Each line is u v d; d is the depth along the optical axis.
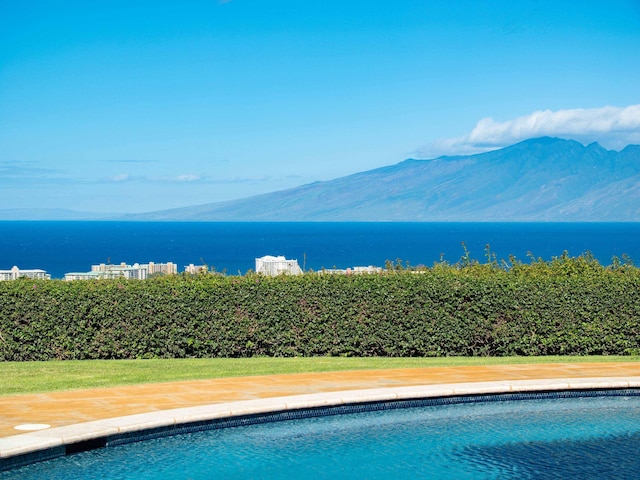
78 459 9.08
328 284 16.03
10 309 15.30
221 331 15.77
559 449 9.92
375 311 16.05
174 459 9.34
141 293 15.61
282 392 11.76
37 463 8.72
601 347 16.42
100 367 14.25
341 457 9.55
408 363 14.88
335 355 16.05
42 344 15.37
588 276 16.91
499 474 9.04
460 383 12.50
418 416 11.35
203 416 10.16
